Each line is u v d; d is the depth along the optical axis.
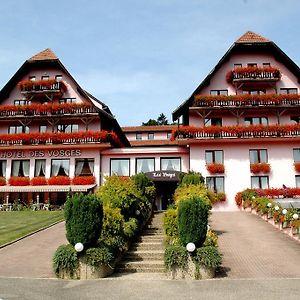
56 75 42.62
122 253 16.81
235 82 38.94
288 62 39.47
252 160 37.62
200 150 37.81
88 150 39.47
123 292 12.12
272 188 36.12
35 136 39.34
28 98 42.00
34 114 40.16
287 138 36.78
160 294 11.85
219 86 40.12
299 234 20.64
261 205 28.98
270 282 13.26
